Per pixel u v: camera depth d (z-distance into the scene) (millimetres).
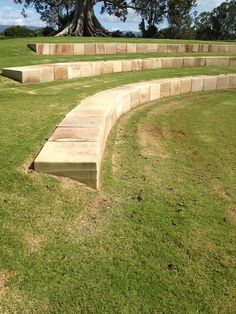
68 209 3109
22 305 2219
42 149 3701
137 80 8898
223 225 3260
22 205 3029
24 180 3287
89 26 22391
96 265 2578
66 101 6082
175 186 3943
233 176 4449
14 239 2689
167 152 5082
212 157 5055
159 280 2508
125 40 15227
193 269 2650
